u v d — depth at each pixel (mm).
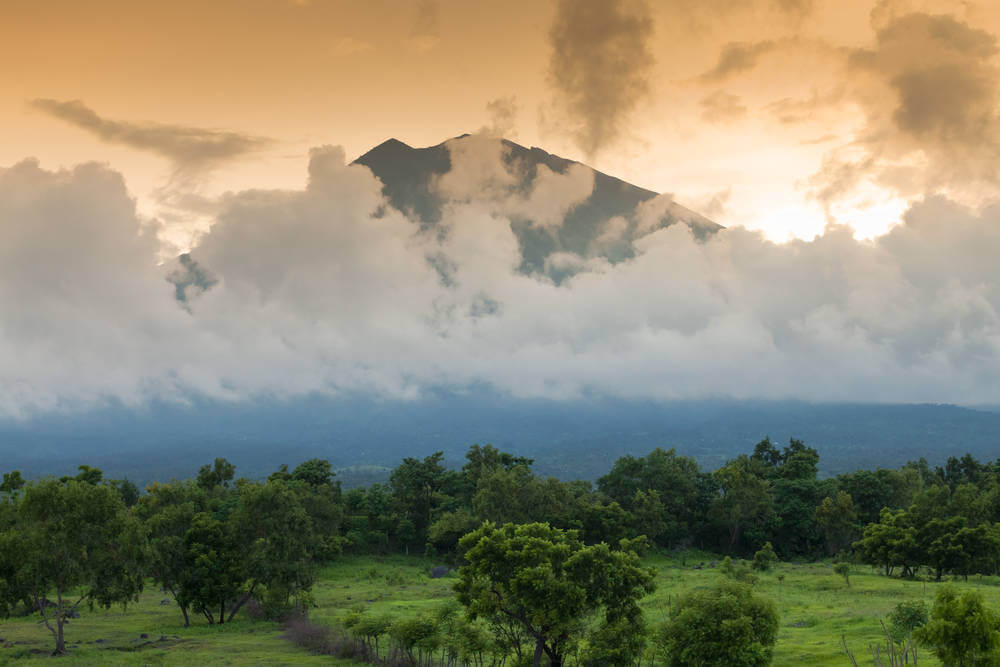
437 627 54344
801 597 84875
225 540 80750
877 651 46188
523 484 140250
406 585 111000
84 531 60844
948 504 117812
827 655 50500
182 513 83625
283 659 59250
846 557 132500
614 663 45188
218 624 78875
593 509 139375
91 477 124375
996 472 170375
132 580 64312
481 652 51125
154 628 76562
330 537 131000
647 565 133375
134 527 64000
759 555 119688
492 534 49031
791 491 159375
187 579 77188
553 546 47750
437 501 159000
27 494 60125
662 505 148750
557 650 47812
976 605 34844
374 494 156750
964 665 34719
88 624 78562
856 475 157250
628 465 163500
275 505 81750
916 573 111438
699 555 151375
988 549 99625
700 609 42625
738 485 151750
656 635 45406
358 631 57688
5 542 59000
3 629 74125
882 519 120812
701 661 40938
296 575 80875
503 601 48375
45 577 60031
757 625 42438
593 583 46812
